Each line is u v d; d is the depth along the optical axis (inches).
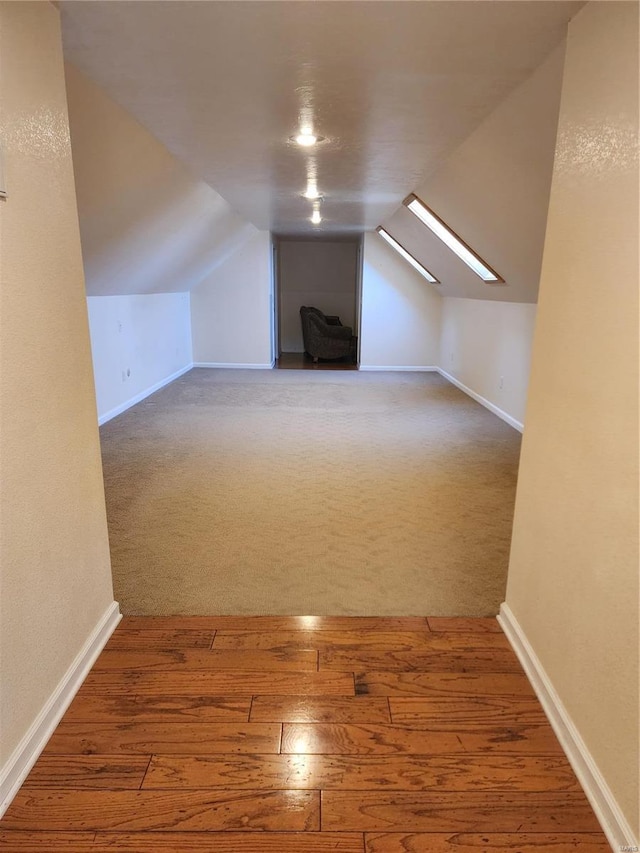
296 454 158.1
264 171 136.5
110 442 167.6
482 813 50.8
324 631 76.9
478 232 147.6
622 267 49.1
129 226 147.9
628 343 48.1
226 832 48.7
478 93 81.7
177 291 275.3
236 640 74.5
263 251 291.6
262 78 78.4
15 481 51.4
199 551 100.2
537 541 67.1
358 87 80.4
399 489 132.0
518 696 65.2
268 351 305.7
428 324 302.7
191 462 149.8
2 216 48.4
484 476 141.5
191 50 69.6
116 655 71.1
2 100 48.3
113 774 53.9
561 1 56.1
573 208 58.9
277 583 89.7
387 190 158.9
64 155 60.6
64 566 61.9
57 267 59.1
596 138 54.1
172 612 81.1
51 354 58.1
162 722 60.3
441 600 85.6
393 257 294.5
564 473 60.0
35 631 55.7
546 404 65.0
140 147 109.9
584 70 56.8
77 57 71.9
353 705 63.2
